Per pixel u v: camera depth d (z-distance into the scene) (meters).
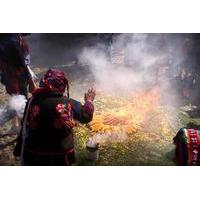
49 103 3.85
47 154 3.94
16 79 5.60
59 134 3.91
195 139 4.81
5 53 5.43
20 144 4.08
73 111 3.99
